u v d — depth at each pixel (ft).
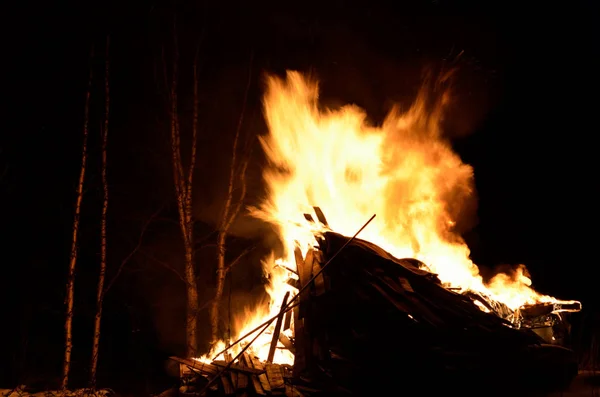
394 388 24.82
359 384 24.99
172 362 33.71
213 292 39.68
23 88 36.58
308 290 27.30
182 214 36.32
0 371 34.53
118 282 38.73
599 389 26.78
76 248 32.19
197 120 37.99
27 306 36.70
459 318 26.21
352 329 25.90
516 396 25.45
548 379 26.14
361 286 27.14
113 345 38.06
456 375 24.80
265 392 24.16
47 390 30.27
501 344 26.00
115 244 38.83
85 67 36.68
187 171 39.93
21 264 37.09
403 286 27.17
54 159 37.32
